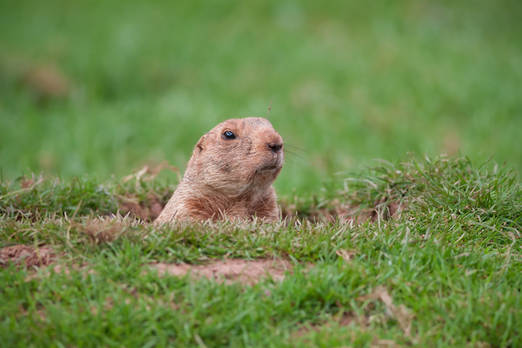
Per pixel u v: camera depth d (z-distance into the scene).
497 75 33.75
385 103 31.00
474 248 9.95
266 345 7.48
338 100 30.89
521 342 7.54
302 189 18.55
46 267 9.17
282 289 8.44
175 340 7.60
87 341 7.47
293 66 36.59
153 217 15.21
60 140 26.75
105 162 24.38
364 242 9.98
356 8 47.03
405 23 43.59
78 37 43.16
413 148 23.80
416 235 10.26
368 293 8.42
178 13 48.62
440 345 7.41
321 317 8.11
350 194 14.09
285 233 10.06
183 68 38.00
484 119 28.41
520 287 8.88
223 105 31.12
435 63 35.62
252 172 12.30
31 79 34.41
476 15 44.84
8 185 13.57
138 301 8.18
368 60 36.81
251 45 41.28
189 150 25.81
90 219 10.54
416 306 8.12
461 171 12.80
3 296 8.39
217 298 8.13
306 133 26.69
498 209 11.29
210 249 9.63
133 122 28.86
